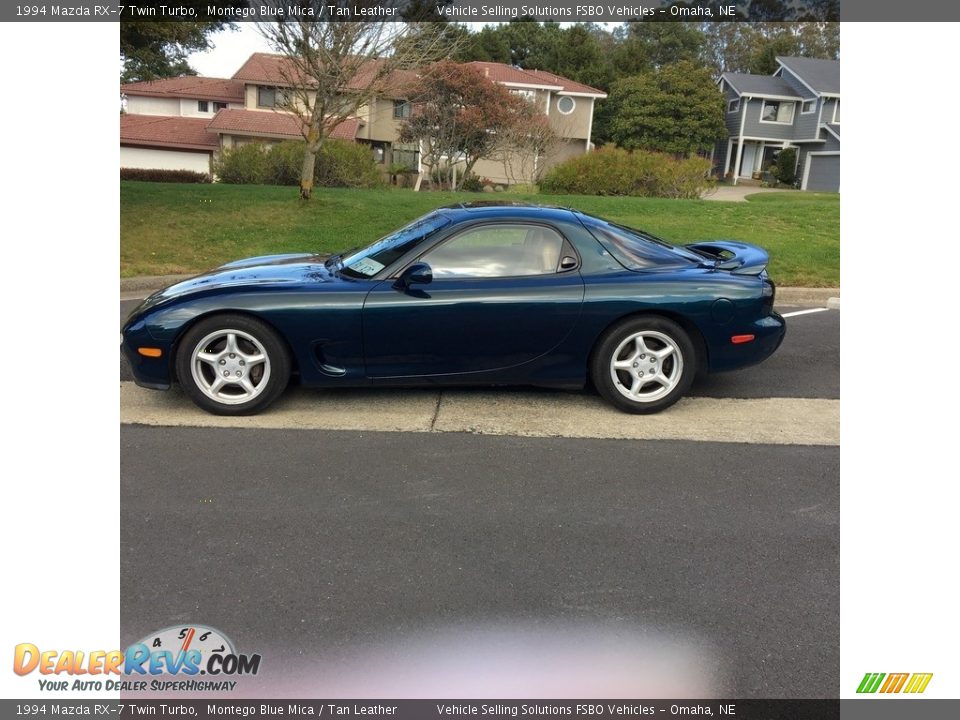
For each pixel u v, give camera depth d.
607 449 4.04
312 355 4.37
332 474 3.64
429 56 12.29
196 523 3.15
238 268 4.97
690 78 36.97
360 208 12.40
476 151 25.14
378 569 2.85
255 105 33.69
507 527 3.17
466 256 4.49
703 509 3.38
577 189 19.61
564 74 43.44
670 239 11.08
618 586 2.78
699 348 4.66
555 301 4.40
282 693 2.26
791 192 30.56
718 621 2.60
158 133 34.16
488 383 4.61
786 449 4.09
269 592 2.70
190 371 4.29
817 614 2.65
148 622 2.54
